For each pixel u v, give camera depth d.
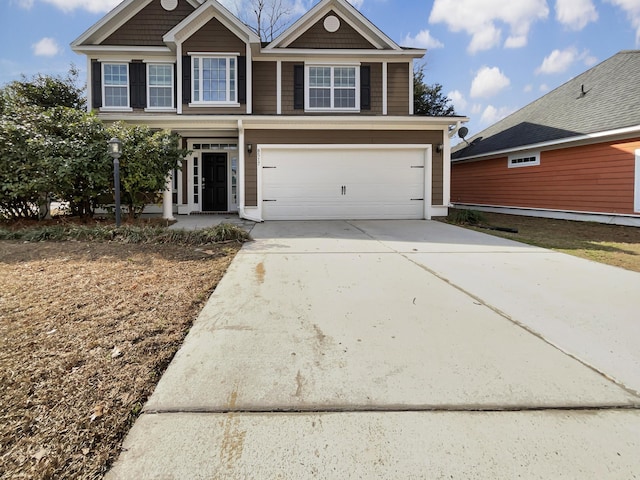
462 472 1.51
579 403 1.98
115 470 1.50
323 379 2.19
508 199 13.60
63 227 6.77
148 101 11.40
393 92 11.98
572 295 3.77
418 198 10.49
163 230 6.56
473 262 5.17
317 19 11.90
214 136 10.98
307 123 9.86
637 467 1.54
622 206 9.56
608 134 9.50
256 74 11.69
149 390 2.04
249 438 1.70
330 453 1.61
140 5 11.57
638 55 11.59
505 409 1.93
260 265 4.84
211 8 10.74
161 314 3.09
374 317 3.14
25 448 1.59
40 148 6.95
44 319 2.90
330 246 6.22
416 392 2.07
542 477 1.49
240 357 2.43
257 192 10.02
